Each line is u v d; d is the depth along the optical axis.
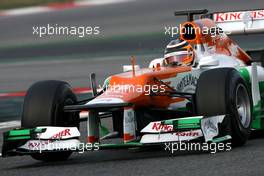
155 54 59.50
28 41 73.38
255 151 22.50
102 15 81.00
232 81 22.95
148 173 19.80
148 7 82.25
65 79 51.56
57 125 22.80
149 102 23.16
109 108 22.28
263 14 30.47
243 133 23.44
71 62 60.81
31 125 22.70
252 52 29.58
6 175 21.22
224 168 19.91
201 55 25.52
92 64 58.25
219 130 22.52
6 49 71.12
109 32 72.25
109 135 23.81
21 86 50.12
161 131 21.89
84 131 30.70
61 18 81.94
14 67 60.97
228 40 27.53
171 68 24.52
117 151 24.98
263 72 27.31
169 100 24.09
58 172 21.05
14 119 36.34
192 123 21.69
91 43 69.19
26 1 90.88
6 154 22.45
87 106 22.09
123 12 81.00
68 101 23.45
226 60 26.39
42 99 22.81
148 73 23.45
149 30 71.06
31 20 82.75
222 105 22.55
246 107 24.17
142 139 21.92
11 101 43.19
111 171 20.52
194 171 19.69
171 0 84.31
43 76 54.28
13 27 79.88
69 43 70.50
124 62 57.31
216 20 31.38
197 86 22.95
